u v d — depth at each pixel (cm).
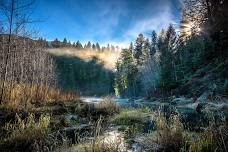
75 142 583
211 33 2400
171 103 2023
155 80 4122
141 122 887
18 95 968
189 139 508
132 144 545
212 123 501
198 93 1916
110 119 986
